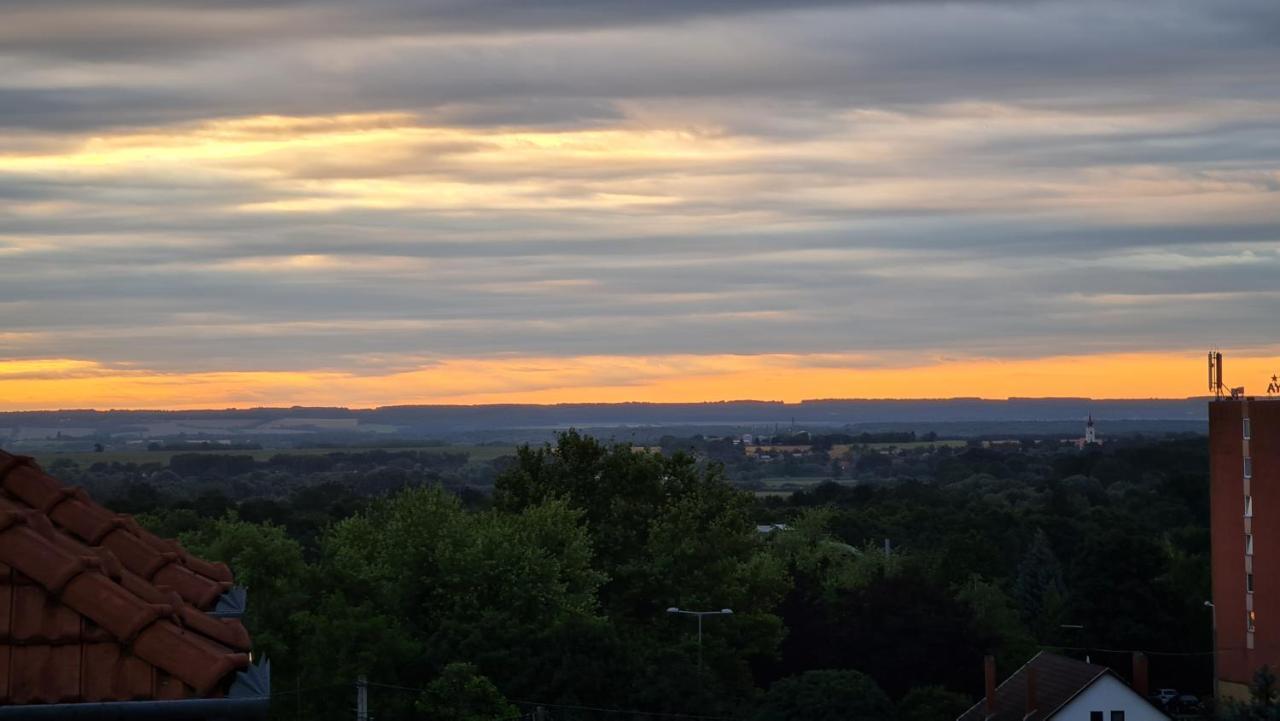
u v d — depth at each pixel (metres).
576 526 88.75
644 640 80.06
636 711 65.38
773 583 88.88
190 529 88.31
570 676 66.06
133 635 11.83
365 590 71.50
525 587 74.94
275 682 63.31
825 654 85.50
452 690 62.00
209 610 14.95
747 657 85.75
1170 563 110.44
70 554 12.12
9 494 15.55
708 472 97.94
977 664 84.94
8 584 11.80
